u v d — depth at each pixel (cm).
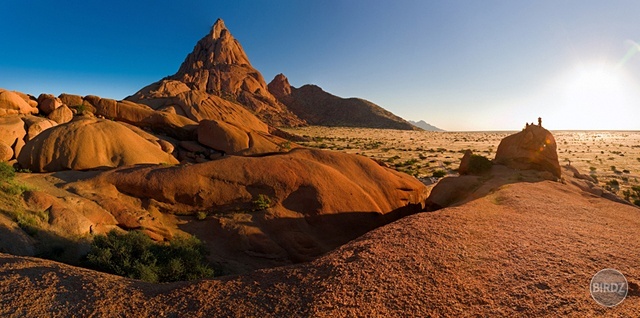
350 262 812
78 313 614
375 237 1000
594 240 988
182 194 2048
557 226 1140
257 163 2297
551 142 2712
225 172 2192
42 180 1991
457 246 898
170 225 1938
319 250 1930
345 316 588
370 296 649
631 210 1479
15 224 1331
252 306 634
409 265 779
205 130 4462
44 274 761
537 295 643
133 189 2030
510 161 2778
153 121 4703
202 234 1888
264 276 773
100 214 1716
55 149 2609
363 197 2342
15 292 670
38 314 605
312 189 2198
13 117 3338
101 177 2053
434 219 1166
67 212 1538
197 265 1257
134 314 618
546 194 1773
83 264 1189
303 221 2070
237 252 1786
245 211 2053
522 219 1212
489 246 905
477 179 2303
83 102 4622
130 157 2808
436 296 646
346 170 2670
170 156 3294
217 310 625
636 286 675
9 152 2816
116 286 734
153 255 1241
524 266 776
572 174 3027
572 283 691
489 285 687
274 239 1912
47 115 4059
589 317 567
